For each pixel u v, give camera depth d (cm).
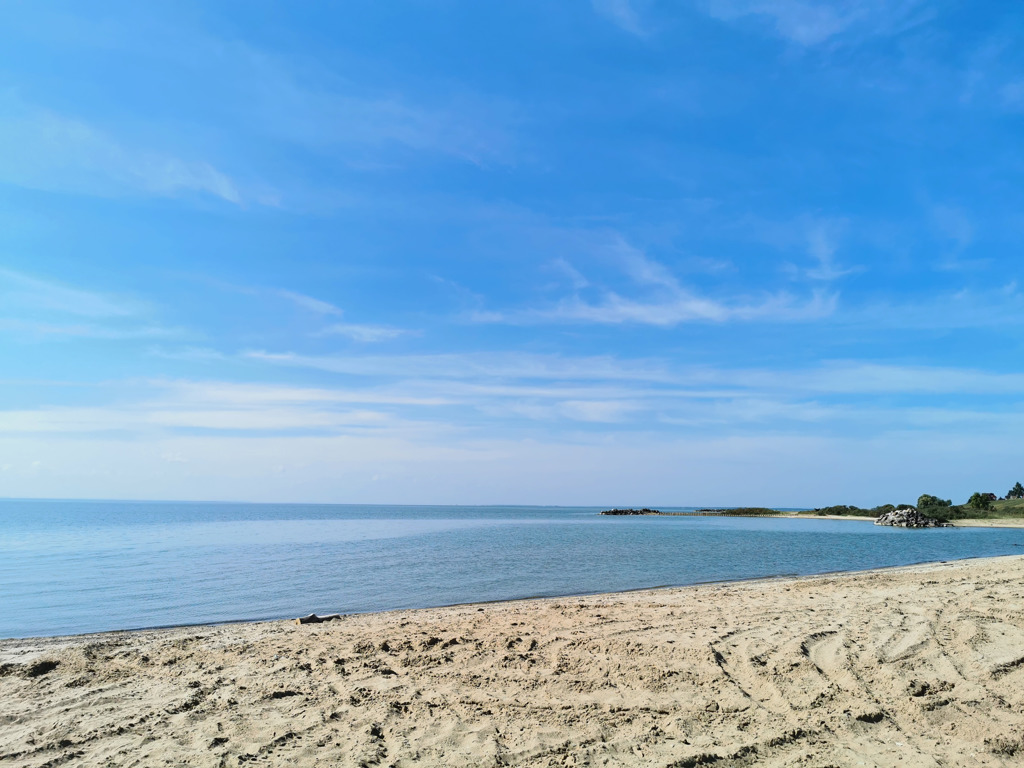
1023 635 813
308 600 1841
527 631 1020
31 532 5781
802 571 2434
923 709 600
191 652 952
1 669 860
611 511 13600
